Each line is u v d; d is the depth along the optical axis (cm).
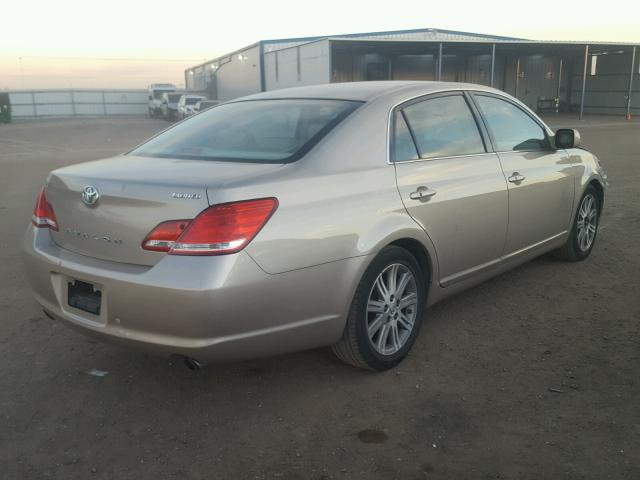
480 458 259
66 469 259
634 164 1246
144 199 271
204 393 321
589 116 3669
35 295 329
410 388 321
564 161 480
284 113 355
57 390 327
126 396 320
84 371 349
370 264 315
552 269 514
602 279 487
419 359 354
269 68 3703
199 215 260
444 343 375
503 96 440
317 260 287
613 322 402
